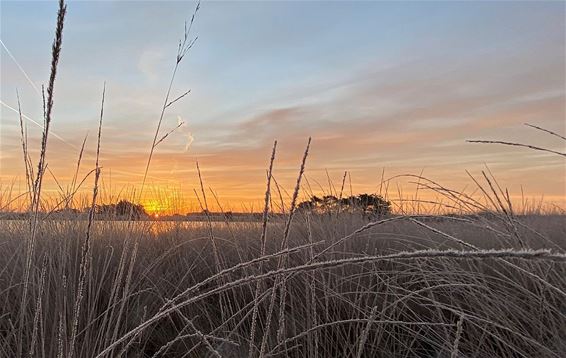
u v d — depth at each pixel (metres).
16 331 3.09
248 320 3.59
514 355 3.06
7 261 3.71
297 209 5.02
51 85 1.78
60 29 1.67
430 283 3.60
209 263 4.37
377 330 3.24
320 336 3.12
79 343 3.08
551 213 5.43
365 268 3.81
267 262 3.79
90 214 1.99
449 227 4.35
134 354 3.35
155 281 4.02
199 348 3.35
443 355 3.23
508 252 0.96
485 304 3.29
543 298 2.95
